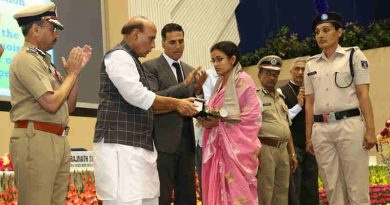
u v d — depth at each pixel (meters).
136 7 9.32
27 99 3.17
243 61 11.88
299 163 5.48
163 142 3.90
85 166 4.94
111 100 3.35
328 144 4.10
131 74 3.30
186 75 4.35
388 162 6.12
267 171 4.73
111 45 8.20
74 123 7.42
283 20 12.26
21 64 3.15
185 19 10.73
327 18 4.16
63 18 7.45
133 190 3.22
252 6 12.45
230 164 3.86
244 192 3.81
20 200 3.11
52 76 3.31
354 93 4.04
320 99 4.14
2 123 6.44
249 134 3.90
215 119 3.91
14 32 6.64
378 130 10.62
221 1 11.78
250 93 3.98
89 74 7.72
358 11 11.83
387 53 10.59
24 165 3.08
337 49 4.14
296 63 5.71
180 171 4.04
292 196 5.21
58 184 3.25
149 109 3.44
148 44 3.49
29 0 6.91
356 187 3.97
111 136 3.28
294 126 5.57
